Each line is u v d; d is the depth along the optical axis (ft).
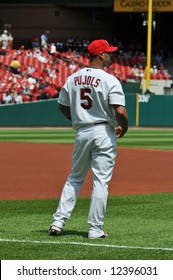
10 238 66.69
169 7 371.56
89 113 67.36
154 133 266.16
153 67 376.89
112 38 419.74
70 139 226.58
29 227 73.41
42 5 411.75
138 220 78.07
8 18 415.03
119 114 66.23
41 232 70.13
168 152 174.19
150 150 180.14
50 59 365.20
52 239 66.33
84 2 401.70
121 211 84.84
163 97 307.58
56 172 129.80
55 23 414.21
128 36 422.41
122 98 66.49
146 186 110.63
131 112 311.06
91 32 421.18
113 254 59.93
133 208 87.30
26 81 327.88
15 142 209.46
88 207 88.84
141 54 392.88
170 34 418.92
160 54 402.31
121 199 95.55
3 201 94.07
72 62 369.91
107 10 419.95
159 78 372.79
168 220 78.02
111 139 67.51
